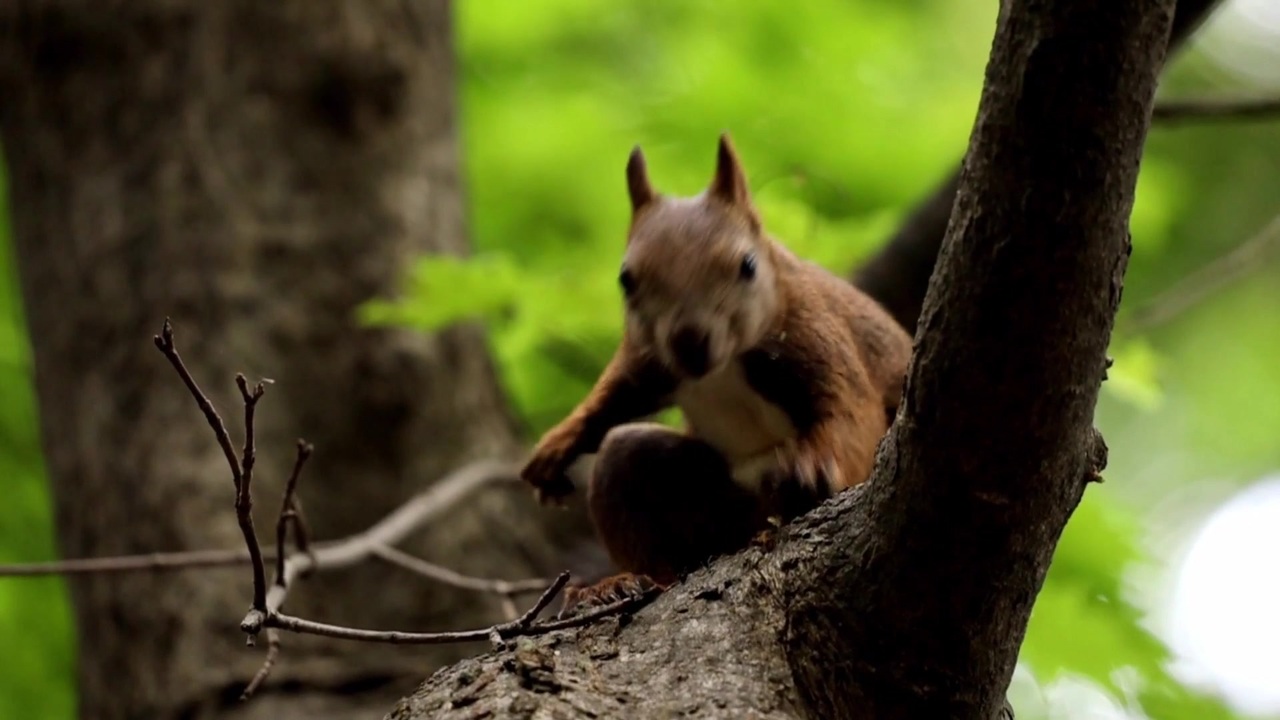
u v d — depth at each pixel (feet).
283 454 36.40
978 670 17.16
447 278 35.06
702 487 24.29
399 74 40.81
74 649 38.75
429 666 35.04
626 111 50.39
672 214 25.26
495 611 36.22
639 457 24.08
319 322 37.83
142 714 33.88
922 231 33.35
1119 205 14.64
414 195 40.29
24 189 39.81
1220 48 63.87
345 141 39.78
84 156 38.99
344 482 36.81
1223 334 63.77
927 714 17.33
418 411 38.19
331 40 40.04
